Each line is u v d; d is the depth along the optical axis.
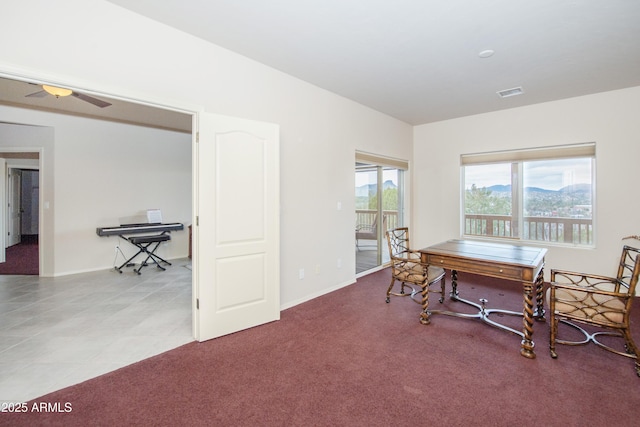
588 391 1.91
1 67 1.73
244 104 2.93
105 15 2.09
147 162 5.64
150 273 4.89
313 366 2.19
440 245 3.35
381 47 2.75
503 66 3.13
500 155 4.75
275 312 3.02
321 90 3.76
